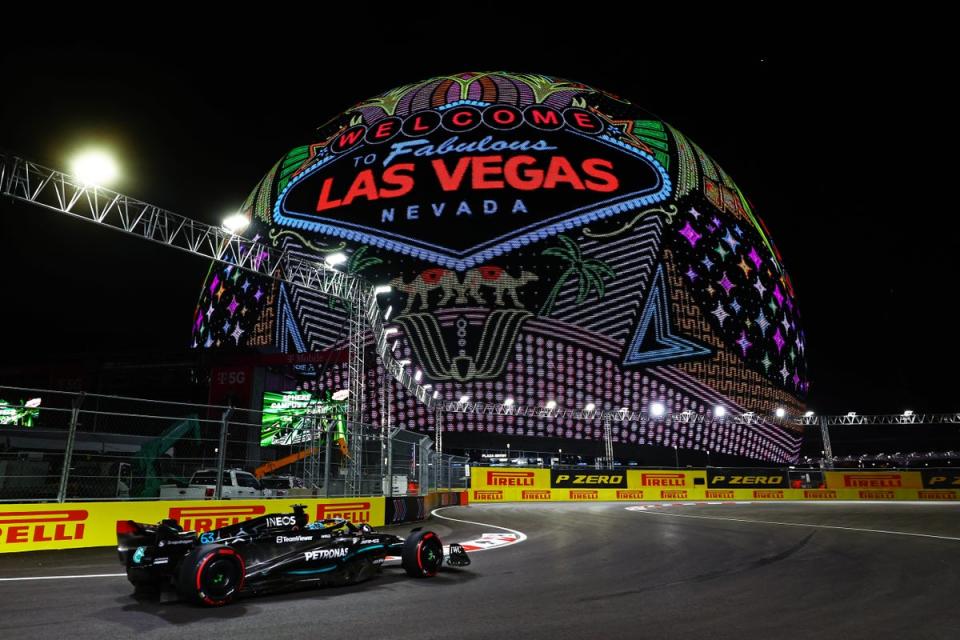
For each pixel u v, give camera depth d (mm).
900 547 13109
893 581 8805
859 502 41000
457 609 6918
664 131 114688
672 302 97438
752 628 6051
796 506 34469
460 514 27156
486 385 89062
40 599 7551
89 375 53781
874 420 61625
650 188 103688
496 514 26938
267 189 111750
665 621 6344
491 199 98875
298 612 6773
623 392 91688
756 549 12812
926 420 60406
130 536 7426
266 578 7586
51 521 12539
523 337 91438
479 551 12680
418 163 103312
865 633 5863
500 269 94375
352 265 96250
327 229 100250
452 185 100250
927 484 43562
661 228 101125
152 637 5727
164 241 18938
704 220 106625
